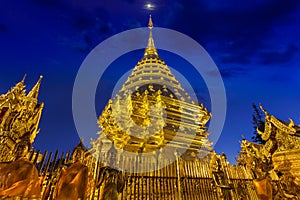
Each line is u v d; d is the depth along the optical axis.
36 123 16.84
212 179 15.52
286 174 16.30
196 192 14.53
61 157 10.42
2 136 12.51
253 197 15.86
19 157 8.80
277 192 15.34
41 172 9.98
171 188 14.20
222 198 14.25
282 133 17.58
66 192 8.30
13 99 14.27
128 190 12.92
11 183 7.76
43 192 9.12
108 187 10.28
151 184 13.95
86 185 8.92
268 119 18.70
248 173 17.80
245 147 20.05
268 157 17.75
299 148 16.11
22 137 13.74
